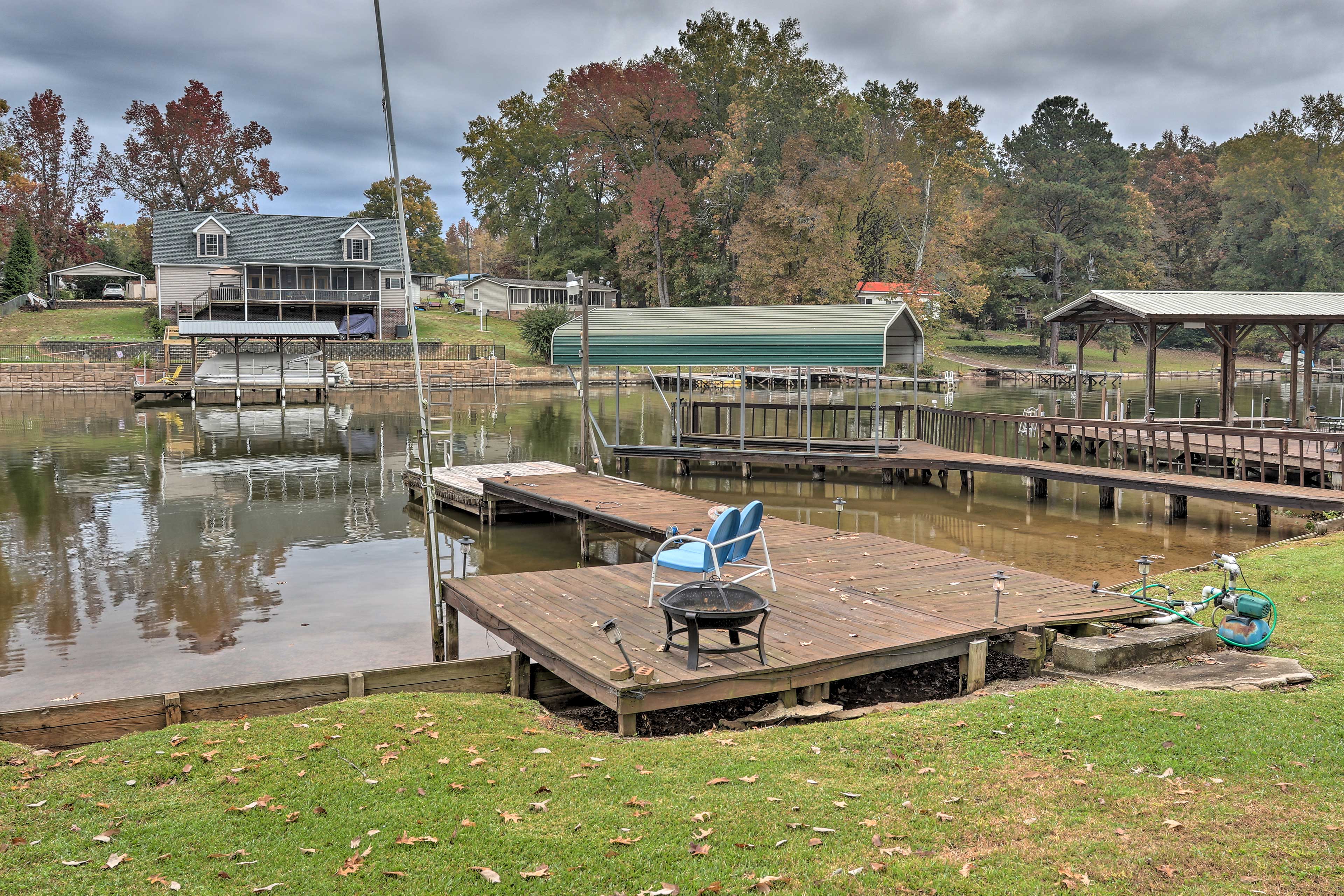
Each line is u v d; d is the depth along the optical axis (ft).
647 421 120.37
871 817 15.12
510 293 255.29
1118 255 233.14
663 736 21.85
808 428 71.00
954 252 217.15
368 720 20.17
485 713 21.13
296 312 209.26
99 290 241.14
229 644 32.40
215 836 14.55
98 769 17.24
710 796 16.03
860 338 67.41
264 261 200.54
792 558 34.96
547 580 30.96
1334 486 58.54
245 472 74.69
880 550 36.50
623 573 32.19
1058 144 258.37
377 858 13.83
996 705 20.66
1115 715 19.45
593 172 266.77
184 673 29.45
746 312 73.05
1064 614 26.99
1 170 227.40
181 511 58.18
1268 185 257.34
